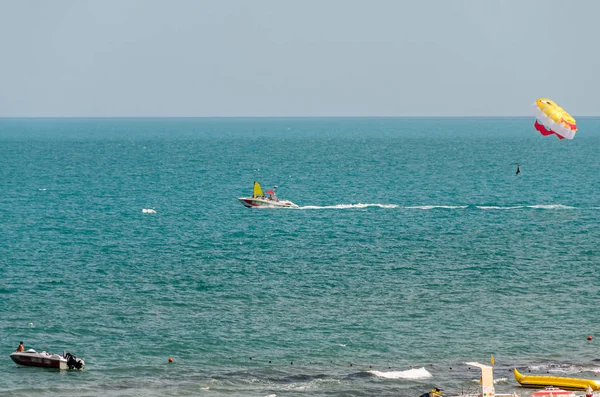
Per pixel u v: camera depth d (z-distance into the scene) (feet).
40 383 365.40
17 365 386.11
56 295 492.13
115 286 514.27
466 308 472.85
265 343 416.46
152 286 514.68
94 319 448.24
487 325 444.96
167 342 416.26
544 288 515.50
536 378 364.38
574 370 383.45
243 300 485.97
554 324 447.01
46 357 381.19
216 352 404.36
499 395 349.82
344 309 469.98
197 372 380.37
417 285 520.83
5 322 440.04
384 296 495.82
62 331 429.38
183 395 354.54
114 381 368.89
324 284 522.47
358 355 403.13
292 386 365.40
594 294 501.56
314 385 366.63
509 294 501.56
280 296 495.82
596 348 412.98
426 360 397.60
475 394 354.54
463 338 426.10
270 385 366.02
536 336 429.38
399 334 431.02
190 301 483.51
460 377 376.89
